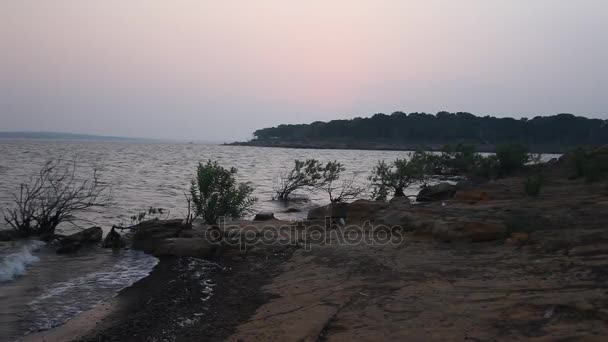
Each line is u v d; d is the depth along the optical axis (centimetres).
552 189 1802
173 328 590
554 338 436
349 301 622
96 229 1207
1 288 780
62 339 563
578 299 527
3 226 1393
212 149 13075
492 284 631
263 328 556
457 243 937
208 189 1354
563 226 962
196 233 1152
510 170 3158
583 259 711
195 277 847
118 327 599
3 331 589
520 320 493
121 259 1005
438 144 13488
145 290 769
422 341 464
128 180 3138
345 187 2734
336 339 494
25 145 11725
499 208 1274
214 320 612
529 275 660
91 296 740
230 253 1016
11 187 2381
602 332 439
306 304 633
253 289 752
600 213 1108
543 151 12081
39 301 712
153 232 1146
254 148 14700
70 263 967
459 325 496
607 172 2116
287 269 857
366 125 15650
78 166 4416
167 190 2569
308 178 2455
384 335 490
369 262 833
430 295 611
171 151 10581
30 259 989
